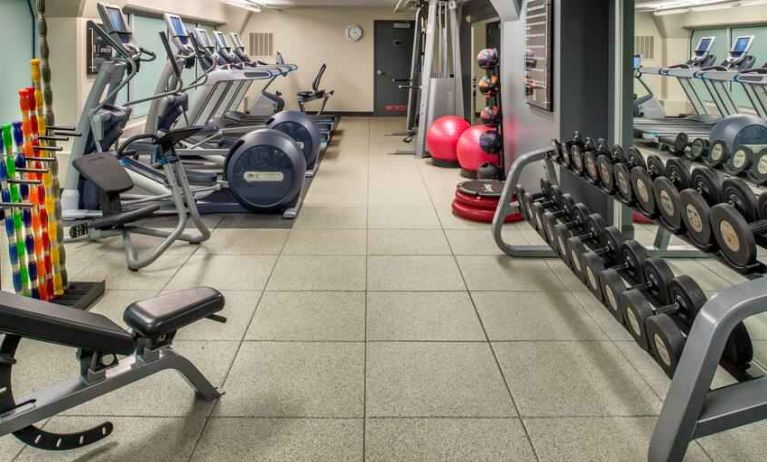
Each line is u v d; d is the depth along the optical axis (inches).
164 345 75.7
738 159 107.8
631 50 145.4
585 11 152.0
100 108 164.2
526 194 129.8
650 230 166.7
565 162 129.6
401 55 506.6
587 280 91.4
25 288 106.8
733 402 57.6
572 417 77.4
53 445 68.5
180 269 135.9
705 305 56.9
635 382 85.7
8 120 216.4
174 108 215.5
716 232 73.4
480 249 150.9
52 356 93.4
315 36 500.1
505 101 226.2
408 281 128.3
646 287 81.4
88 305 113.9
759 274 68.2
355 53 504.7
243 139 182.2
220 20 437.1
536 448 71.1
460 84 294.2
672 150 132.2
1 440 72.6
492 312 111.5
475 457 69.6
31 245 107.9
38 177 109.2
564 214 119.0
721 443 71.1
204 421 76.8
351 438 73.3
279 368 90.7
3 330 61.0
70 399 68.1
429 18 289.0
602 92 156.1
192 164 251.0
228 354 95.0
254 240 158.9
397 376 88.4
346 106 515.8
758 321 105.3
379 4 464.4
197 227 153.6
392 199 209.0
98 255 146.2
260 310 112.6
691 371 55.9
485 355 94.7
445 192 220.5
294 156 180.1
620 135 148.8
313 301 117.1
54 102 233.1
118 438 73.1
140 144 208.4
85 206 169.9
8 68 215.5
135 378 73.6
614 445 71.5
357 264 139.6
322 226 173.3
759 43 122.7
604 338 100.1
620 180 103.7
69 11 225.3
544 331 103.1
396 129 426.0
